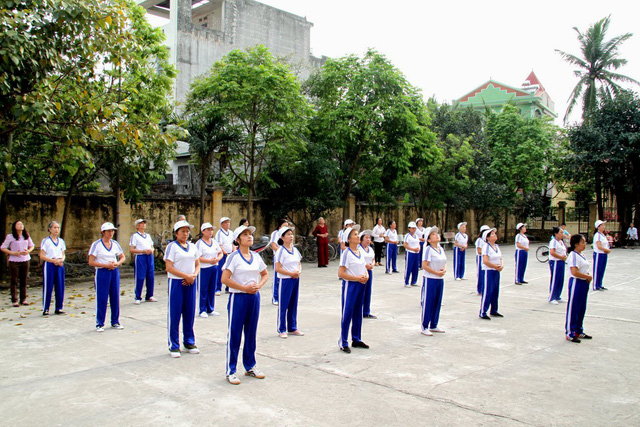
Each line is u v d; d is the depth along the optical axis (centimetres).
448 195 2486
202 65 2666
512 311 984
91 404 487
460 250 1437
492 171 2781
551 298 1081
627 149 2570
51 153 1249
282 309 762
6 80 830
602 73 3166
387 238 1585
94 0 889
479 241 1178
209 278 929
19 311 950
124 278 1408
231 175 2042
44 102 871
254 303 563
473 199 2677
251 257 571
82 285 1278
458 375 584
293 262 761
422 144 1986
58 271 916
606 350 702
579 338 757
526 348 707
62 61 917
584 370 609
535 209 3138
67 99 957
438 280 780
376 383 553
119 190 1469
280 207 1866
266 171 1855
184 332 671
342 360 640
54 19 852
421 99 1977
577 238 743
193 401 496
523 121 2970
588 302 1100
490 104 4134
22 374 577
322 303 1052
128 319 882
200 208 1717
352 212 2242
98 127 966
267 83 1577
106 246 802
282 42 3044
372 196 2252
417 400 503
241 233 560
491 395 520
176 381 555
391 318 905
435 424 445
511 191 2928
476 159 2728
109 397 506
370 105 1823
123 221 1528
